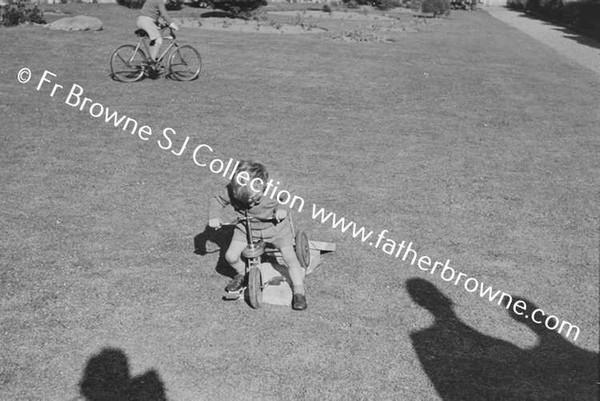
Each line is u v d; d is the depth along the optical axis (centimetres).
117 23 2158
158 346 432
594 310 496
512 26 2778
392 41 2061
